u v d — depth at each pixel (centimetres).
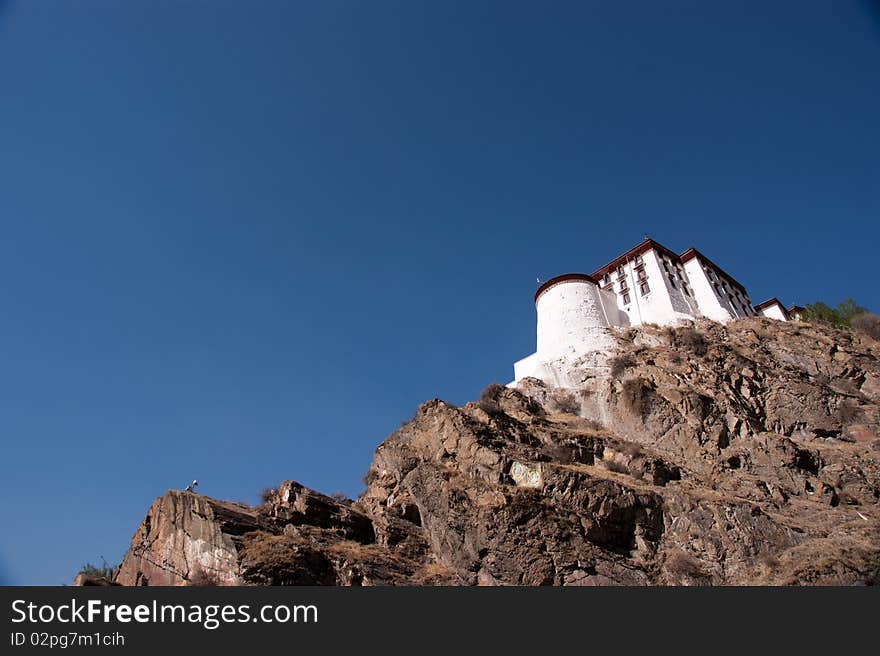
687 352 5041
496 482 3531
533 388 5234
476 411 4300
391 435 4509
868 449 3850
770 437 3903
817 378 4697
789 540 3064
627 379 4844
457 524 3334
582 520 3206
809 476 3653
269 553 2830
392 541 3422
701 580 2973
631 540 3259
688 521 3278
